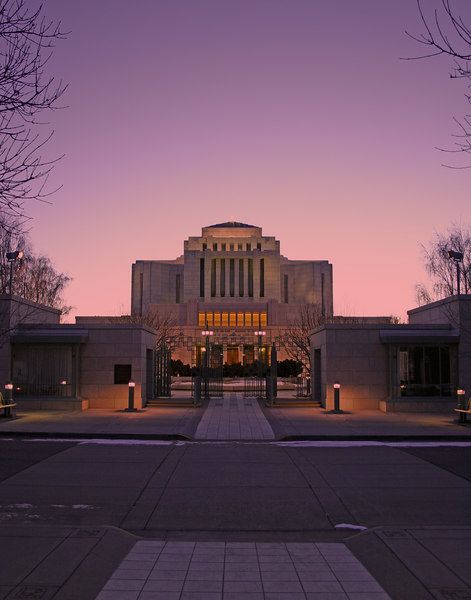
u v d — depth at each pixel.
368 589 5.68
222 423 20.73
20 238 36.12
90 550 6.68
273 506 9.41
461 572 6.04
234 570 6.23
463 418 20.67
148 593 5.55
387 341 24.67
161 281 106.19
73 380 24.91
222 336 79.94
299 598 5.46
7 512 8.97
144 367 26.36
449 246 37.25
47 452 14.74
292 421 21.34
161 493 10.25
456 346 24.84
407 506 9.42
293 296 108.38
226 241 107.62
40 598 5.38
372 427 19.70
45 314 28.48
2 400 21.52
